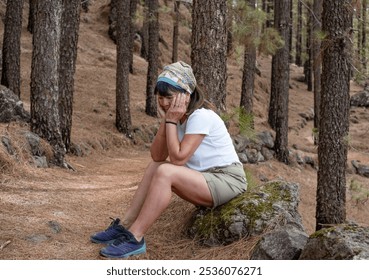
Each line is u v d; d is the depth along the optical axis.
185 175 3.55
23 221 4.34
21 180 6.44
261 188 4.14
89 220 4.66
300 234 3.37
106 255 3.49
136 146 14.88
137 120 17.11
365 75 7.76
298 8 34.91
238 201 3.85
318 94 19.81
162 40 27.28
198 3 5.61
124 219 3.83
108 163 10.80
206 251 3.63
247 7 10.13
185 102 3.57
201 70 5.59
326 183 7.44
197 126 3.58
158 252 3.70
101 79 20.30
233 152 3.88
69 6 10.12
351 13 7.24
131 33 22.64
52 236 3.98
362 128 24.28
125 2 14.69
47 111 8.48
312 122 26.53
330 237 2.96
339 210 7.43
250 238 3.64
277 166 15.25
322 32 7.12
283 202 3.92
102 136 13.50
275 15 18.30
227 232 3.71
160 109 3.76
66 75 10.29
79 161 10.20
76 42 10.31
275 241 3.33
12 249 3.62
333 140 7.32
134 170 9.86
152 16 17.75
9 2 13.07
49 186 6.31
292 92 30.70
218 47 5.59
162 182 3.50
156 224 4.32
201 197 3.69
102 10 28.14
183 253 3.71
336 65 7.18
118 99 14.84
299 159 16.66
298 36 37.00
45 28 8.48
